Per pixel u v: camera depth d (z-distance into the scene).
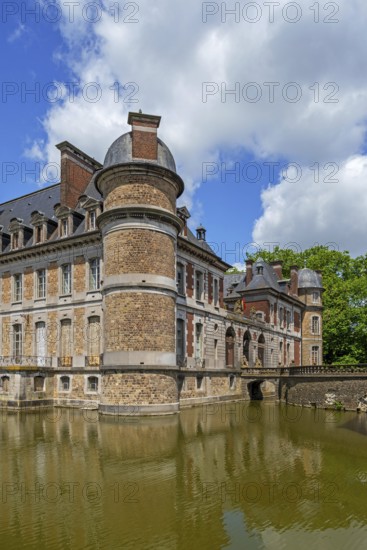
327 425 21.92
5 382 26.58
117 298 24.19
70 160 31.42
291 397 32.75
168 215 25.08
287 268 59.12
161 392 23.66
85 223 28.73
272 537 8.77
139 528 8.93
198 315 31.70
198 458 14.25
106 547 8.14
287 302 49.84
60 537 8.49
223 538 8.64
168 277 25.12
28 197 36.19
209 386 31.86
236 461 14.02
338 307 52.31
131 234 24.45
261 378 35.72
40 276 30.72
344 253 56.62
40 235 30.92
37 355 29.86
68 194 30.97
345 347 51.84
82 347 27.69
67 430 18.81
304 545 8.50
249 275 49.16
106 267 25.05
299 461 14.27
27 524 9.04
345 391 29.42
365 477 12.71
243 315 41.12
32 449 15.15
